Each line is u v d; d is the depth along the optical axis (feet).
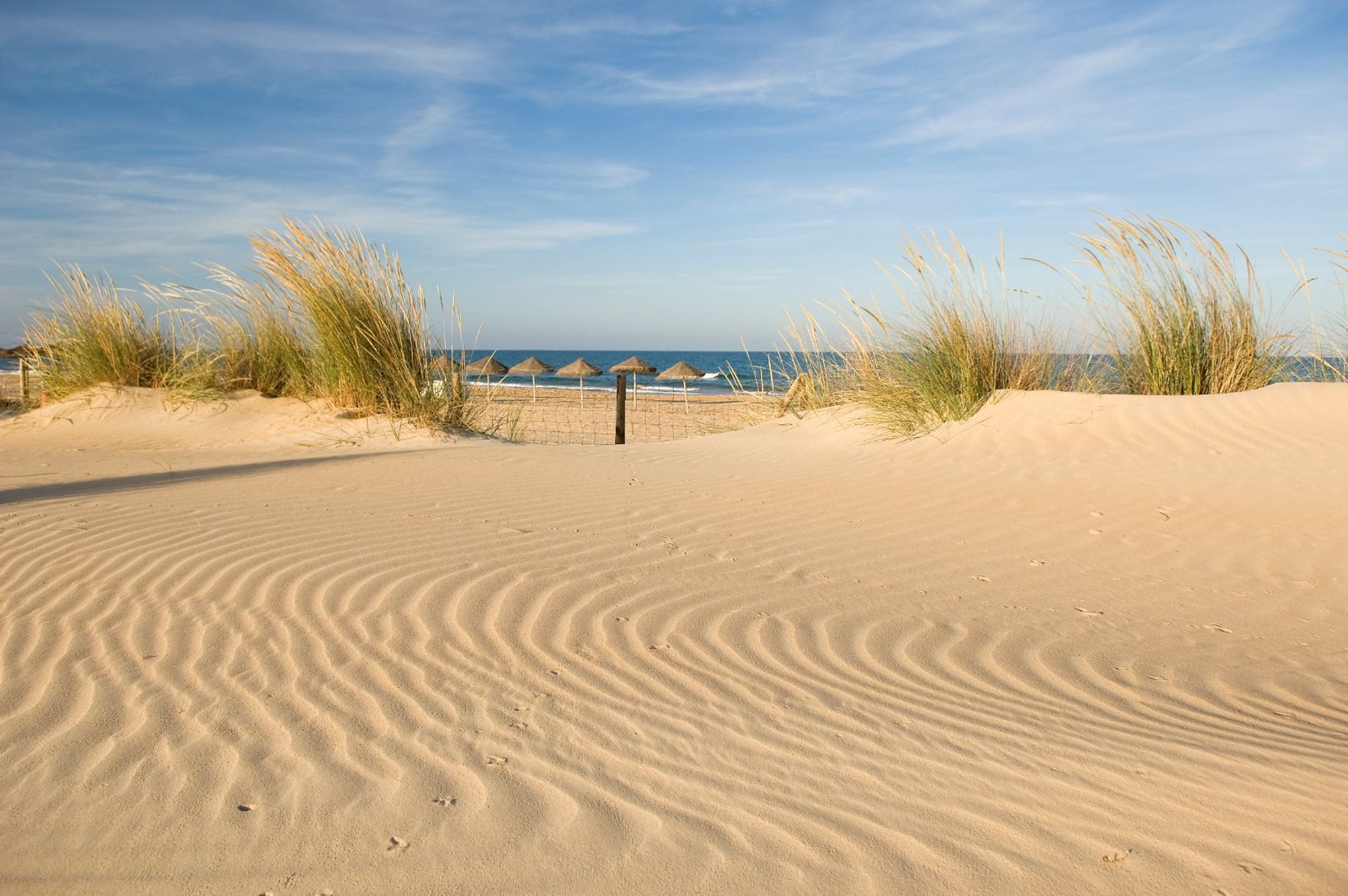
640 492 20.25
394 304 33.19
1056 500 18.93
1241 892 5.82
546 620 11.76
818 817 6.98
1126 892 5.86
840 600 12.89
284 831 6.82
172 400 34.65
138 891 6.13
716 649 10.90
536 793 7.39
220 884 6.19
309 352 34.94
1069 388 28.78
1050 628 11.94
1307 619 12.37
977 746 8.30
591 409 69.15
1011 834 6.66
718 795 7.36
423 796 7.35
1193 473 20.20
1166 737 8.49
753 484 21.34
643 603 12.51
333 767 7.85
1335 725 8.83
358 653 10.54
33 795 7.38
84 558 14.02
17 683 9.65
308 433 31.17
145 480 21.26
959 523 17.47
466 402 33.78
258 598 12.35
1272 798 7.12
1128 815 6.91
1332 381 25.68
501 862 6.41
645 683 9.84
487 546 15.16
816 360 36.99
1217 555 15.25
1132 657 10.92
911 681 10.02
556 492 20.06
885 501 19.27
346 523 16.52
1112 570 14.60
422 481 21.17
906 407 27.94
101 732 8.52
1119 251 27.40
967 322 28.50
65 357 36.47
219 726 8.65
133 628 11.24
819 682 9.95
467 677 9.91
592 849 6.55
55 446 30.19
